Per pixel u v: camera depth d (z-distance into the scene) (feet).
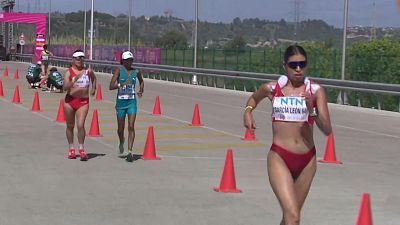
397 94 78.54
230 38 200.95
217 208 27.71
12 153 41.19
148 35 315.78
